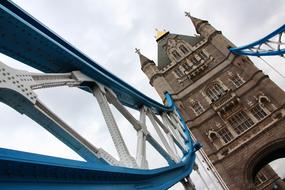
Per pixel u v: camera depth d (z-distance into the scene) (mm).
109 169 6129
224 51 45469
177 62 49844
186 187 14750
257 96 39562
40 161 4238
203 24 50750
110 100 10812
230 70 44188
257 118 38594
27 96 5324
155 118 17109
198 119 41562
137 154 9719
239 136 37031
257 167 37062
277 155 37594
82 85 9734
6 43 7289
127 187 7148
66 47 9219
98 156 7000
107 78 11375
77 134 6652
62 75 8156
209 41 48969
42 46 8086
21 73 5473
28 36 7508
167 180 11211
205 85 44750
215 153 37500
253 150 35344
